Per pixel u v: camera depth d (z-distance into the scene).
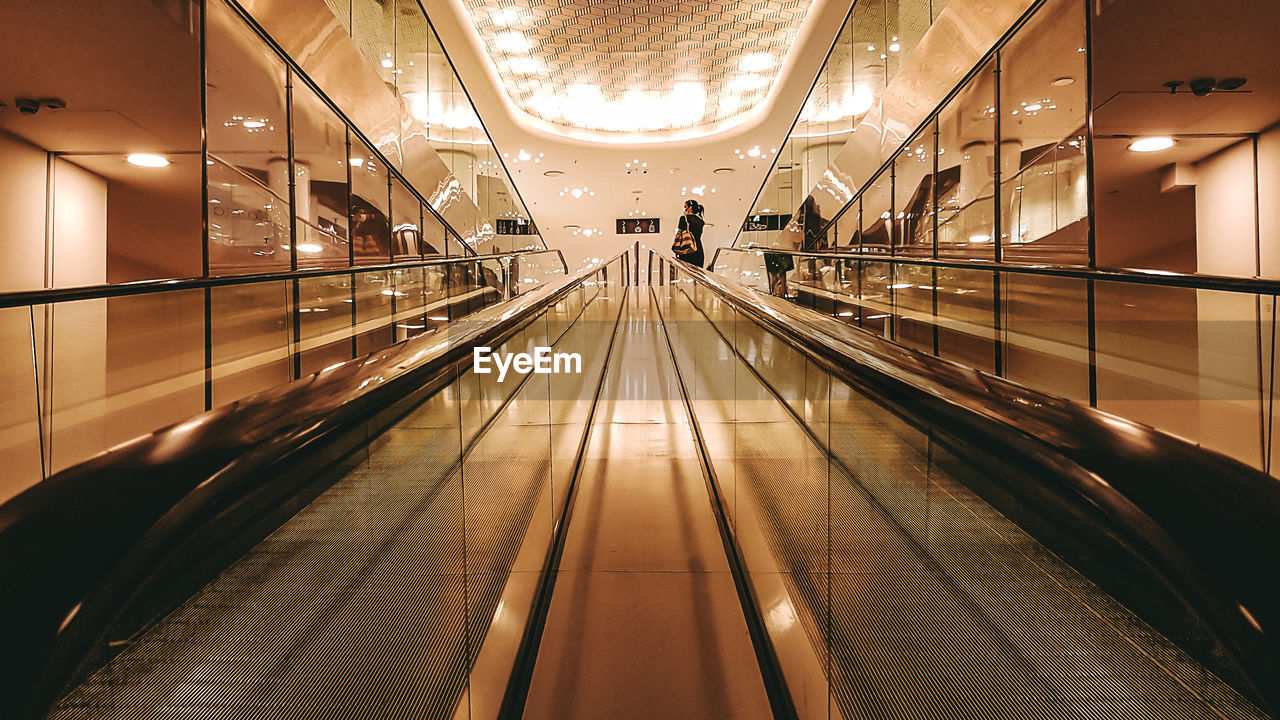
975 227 4.92
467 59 10.05
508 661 1.93
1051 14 3.99
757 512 2.54
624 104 13.00
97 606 0.71
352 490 1.26
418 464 1.58
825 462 1.90
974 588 1.19
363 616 1.28
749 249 7.92
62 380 2.89
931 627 1.32
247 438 0.99
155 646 0.78
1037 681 1.02
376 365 1.43
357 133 6.08
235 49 4.25
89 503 0.81
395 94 7.75
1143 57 3.70
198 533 0.84
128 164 4.32
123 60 3.78
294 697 1.06
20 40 3.60
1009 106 4.45
